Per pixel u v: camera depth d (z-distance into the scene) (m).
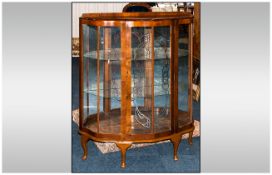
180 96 3.61
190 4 5.47
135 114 3.64
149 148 3.71
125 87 3.11
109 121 3.61
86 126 3.44
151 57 3.19
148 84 3.30
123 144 3.17
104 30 3.47
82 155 3.53
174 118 3.31
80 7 8.27
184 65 3.54
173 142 3.35
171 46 3.20
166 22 3.12
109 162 3.38
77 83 6.21
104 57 3.25
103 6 8.26
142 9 4.88
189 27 3.40
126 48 3.06
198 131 4.06
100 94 3.35
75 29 8.30
